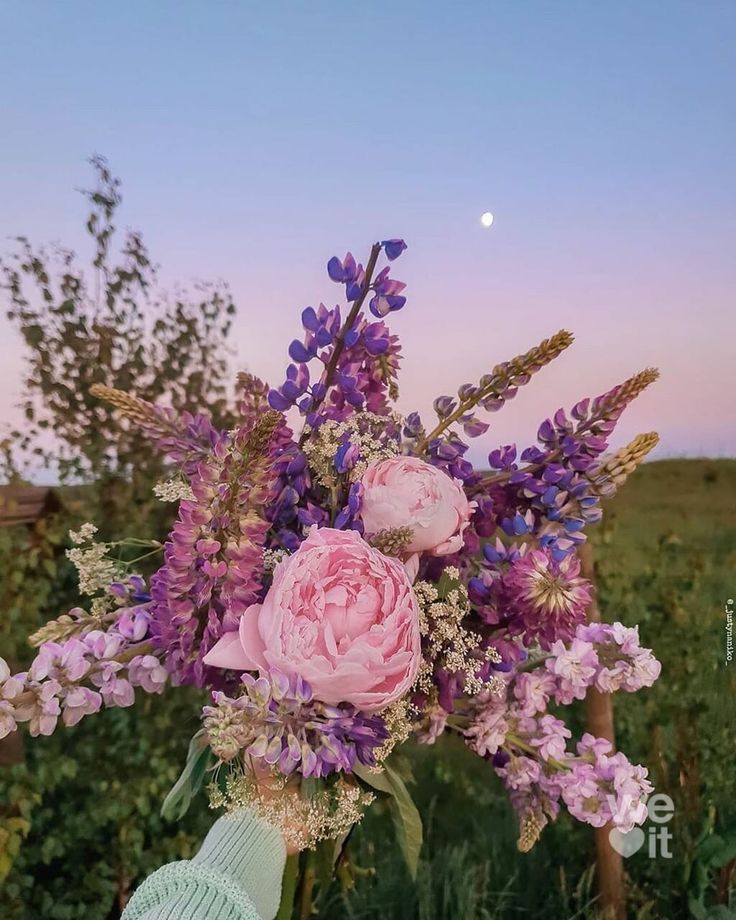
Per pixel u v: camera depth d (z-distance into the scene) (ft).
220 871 1.40
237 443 1.50
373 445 1.72
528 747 1.86
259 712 1.32
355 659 1.34
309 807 1.52
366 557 1.44
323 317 1.78
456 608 1.62
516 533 1.73
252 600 1.48
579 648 1.83
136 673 1.70
